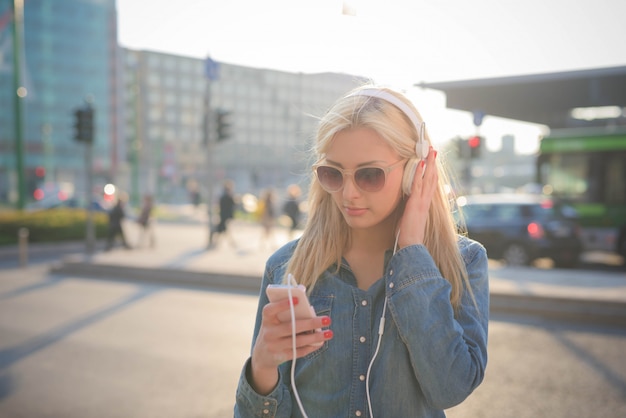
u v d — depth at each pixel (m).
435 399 1.28
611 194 13.80
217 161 106.62
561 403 4.81
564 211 13.07
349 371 1.37
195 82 98.50
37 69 71.75
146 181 88.25
